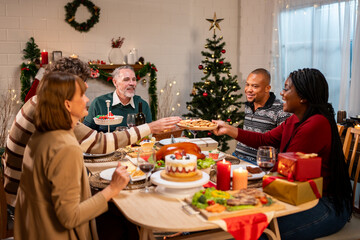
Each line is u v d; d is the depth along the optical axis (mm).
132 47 4980
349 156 3236
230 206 1352
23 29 4434
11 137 1731
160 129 2016
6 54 4402
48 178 1283
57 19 4555
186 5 5180
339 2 4047
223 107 4504
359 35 3838
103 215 1869
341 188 1792
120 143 1918
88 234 1446
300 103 1870
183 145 1960
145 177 1738
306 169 1457
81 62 1880
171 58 5207
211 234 1521
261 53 5207
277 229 1458
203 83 4484
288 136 2023
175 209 1399
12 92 4473
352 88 3934
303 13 4516
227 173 1567
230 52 5402
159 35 5102
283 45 4887
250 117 2758
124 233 1796
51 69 1826
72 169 1289
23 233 1403
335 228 1796
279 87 4941
